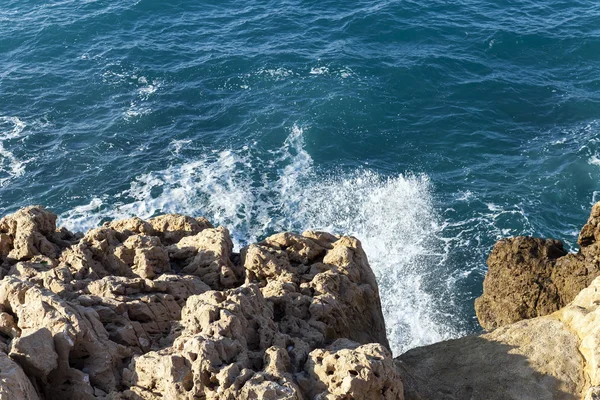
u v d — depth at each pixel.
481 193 48.44
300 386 16.42
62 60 65.50
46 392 16.98
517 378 20.00
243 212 47.41
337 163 52.16
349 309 21.67
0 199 49.12
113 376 17.23
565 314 21.62
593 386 18.38
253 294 18.88
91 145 54.28
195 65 64.06
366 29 68.31
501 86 59.62
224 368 15.91
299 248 23.67
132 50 66.50
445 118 56.47
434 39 66.31
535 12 69.75
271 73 62.50
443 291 40.56
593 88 58.84
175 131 55.94
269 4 73.69
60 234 24.47
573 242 44.38
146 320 19.23
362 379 16.03
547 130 54.56
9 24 71.50
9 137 55.00
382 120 56.59
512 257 29.23
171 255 23.48
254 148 53.75
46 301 17.91
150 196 49.19
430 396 19.94
